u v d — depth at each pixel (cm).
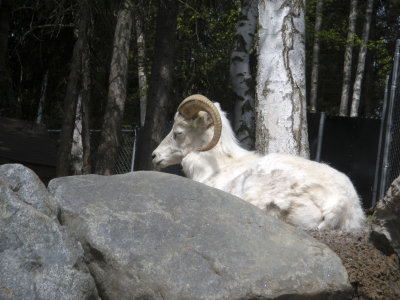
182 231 638
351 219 846
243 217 682
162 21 2070
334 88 5712
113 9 2164
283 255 629
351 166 1964
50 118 3152
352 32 4047
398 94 1391
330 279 620
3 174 604
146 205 671
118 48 2025
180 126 1077
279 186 854
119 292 586
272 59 1250
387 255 763
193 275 582
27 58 3033
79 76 1850
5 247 542
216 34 2653
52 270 552
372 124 1903
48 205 622
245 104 2152
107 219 643
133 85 4050
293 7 1260
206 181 1016
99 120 3028
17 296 516
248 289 571
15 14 2927
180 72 2830
